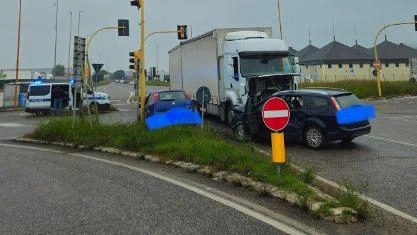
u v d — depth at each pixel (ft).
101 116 87.92
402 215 20.40
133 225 19.60
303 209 21.26
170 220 20.22
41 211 22.08
